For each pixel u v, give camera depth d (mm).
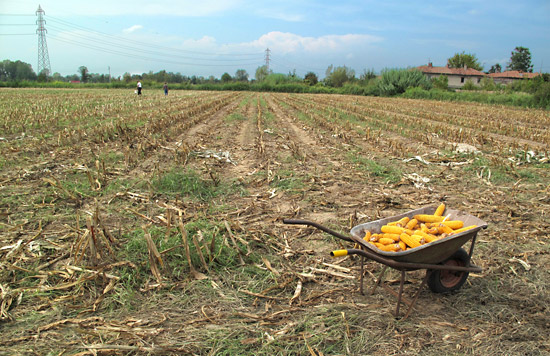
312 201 7312
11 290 4145
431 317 3939
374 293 4363
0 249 4945
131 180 8250
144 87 73688
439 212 4691
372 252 3922
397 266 3682
